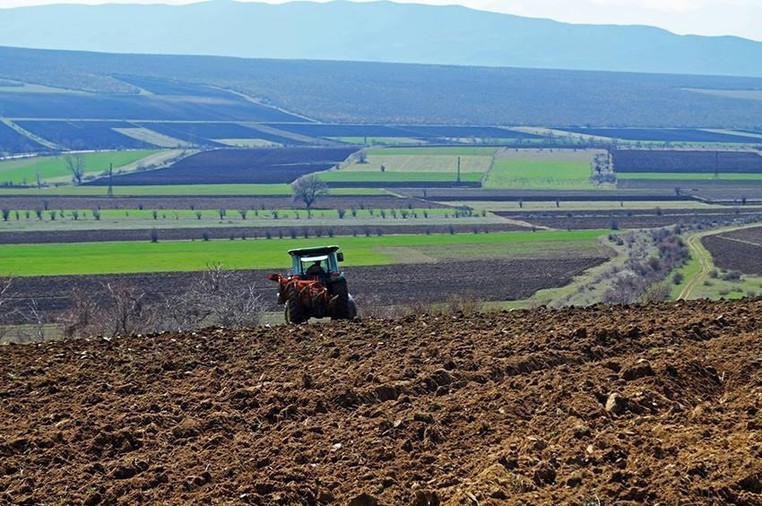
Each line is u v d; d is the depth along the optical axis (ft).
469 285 327.88
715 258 385.50
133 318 161.48
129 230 503.20
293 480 57.98
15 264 370.73
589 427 65.10
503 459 59.31
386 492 56.24
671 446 60.18
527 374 80.43
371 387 75.56
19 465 61.98
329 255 131.44
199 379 82.79
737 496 53.52
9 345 103.35
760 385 73.31
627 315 106.22
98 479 59.52
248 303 169.58
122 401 75.87
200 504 54.85
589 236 475.72
